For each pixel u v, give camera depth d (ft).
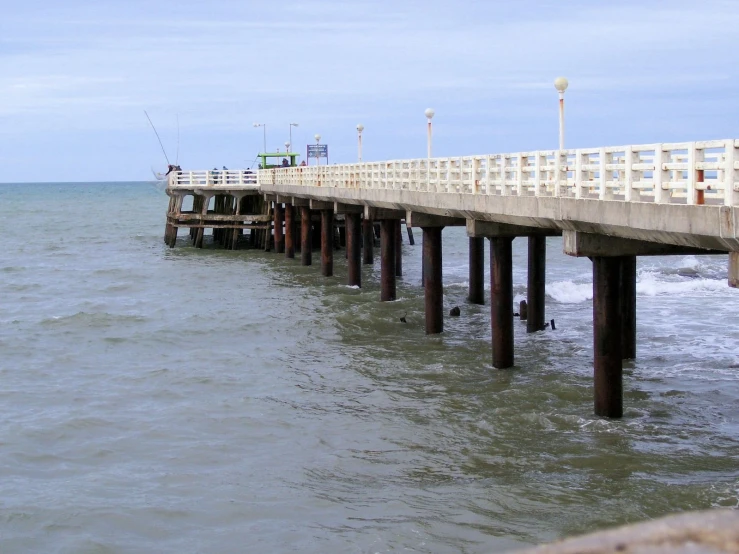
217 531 37.78
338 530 36.96
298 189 126.11
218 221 164.86
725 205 33.99
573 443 46.73
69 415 55.36
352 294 104.17
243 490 42.22
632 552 7.94
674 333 76.23
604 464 43.27
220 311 94.22
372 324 84.02
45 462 47.24
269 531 37.40
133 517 39.42
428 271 77.66
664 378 59.88
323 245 122.21
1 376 66.90
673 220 37.55
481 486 40.93
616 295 49.49
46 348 77.66
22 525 38.86
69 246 188.24
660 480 40.63
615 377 50.11
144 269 137.90
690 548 7.90
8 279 130.72
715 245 35.53
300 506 39.88
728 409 52.21
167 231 182.70
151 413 55.88
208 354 73.46
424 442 48.14
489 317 86.89
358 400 57.21
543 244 77.30
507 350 63.67
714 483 39.52
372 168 90.33
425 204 71.41
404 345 74.33
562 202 48.03
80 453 48.52
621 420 50.03
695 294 101.76
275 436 50.52
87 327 87.40
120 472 45.39
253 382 63.36
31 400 59.57
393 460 45.57
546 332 77.25
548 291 104.22
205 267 138.21
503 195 56.13
